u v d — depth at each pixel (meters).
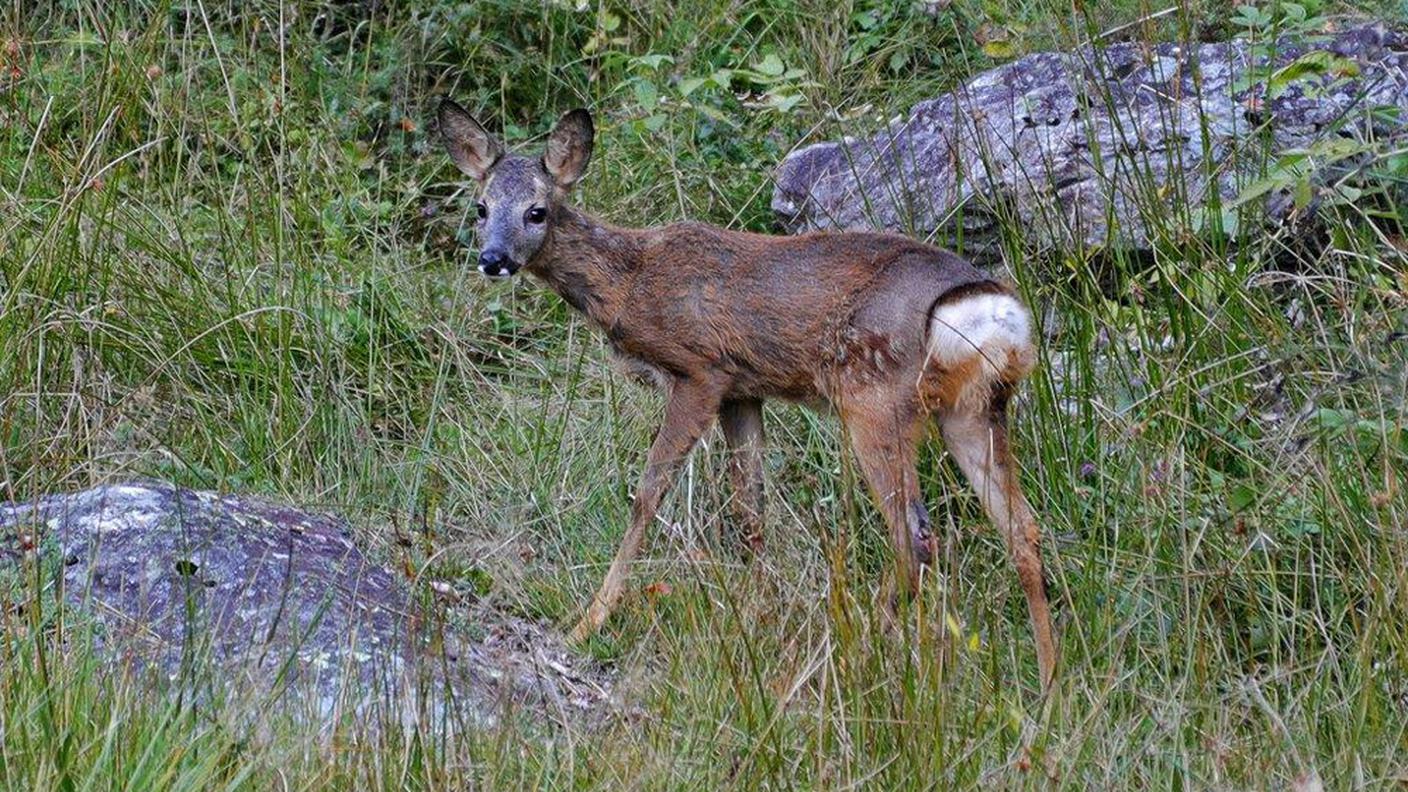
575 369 12.46
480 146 11.39
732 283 10.69
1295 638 9.05
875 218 12.63
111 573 9.07
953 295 10.06
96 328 11.56
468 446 11.77
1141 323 10.80
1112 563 9.44
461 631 9.14
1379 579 8.47
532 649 9.57
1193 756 7.91
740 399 11.00
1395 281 10.54
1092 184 12.04
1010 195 11.97
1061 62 12.59
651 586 9.63
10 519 9.48
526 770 7.61
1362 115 11.81
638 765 7.64
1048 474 10.52
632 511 10.54
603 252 10.94
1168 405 10.20
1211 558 9.53
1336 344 10.34
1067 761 7.71
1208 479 9.99
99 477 10.25
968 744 7.90
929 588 8.98
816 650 8.12
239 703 7.62
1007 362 10.04
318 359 11.92
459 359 12.34
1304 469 9.59
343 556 9.85
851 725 7.83
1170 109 11.35
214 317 11.89
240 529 9.64
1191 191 11.85
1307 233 11.43
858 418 10.36
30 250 12.02
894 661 8.03
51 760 6.82
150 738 7.15
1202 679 8.37
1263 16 11.89
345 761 7.32
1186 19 11.87
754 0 15.62
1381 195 11.41
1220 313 10.53
